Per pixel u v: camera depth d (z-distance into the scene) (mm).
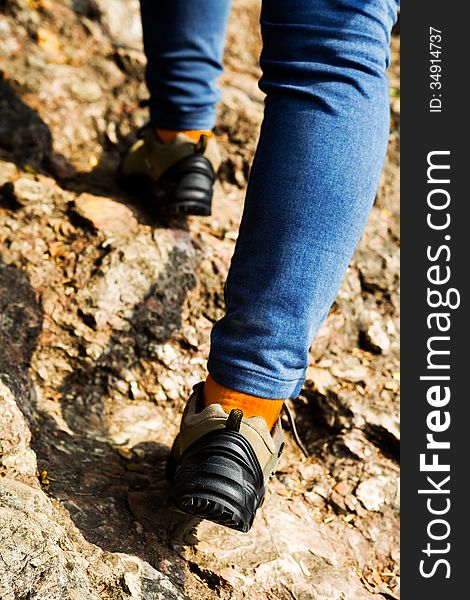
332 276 1173
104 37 2732
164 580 1275
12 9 2604
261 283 1160
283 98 1165
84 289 1814
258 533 1460
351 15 1143
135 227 1993
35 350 1728
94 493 1421
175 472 1277
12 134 2223
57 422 1608
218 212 2164
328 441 1777
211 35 1840
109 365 1753
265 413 1242
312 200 1139
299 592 1369
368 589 1485
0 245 1872
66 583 1123
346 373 1897
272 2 1170
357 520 1609
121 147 2422
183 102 1884
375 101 1166
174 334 1841
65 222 1980
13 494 1232
